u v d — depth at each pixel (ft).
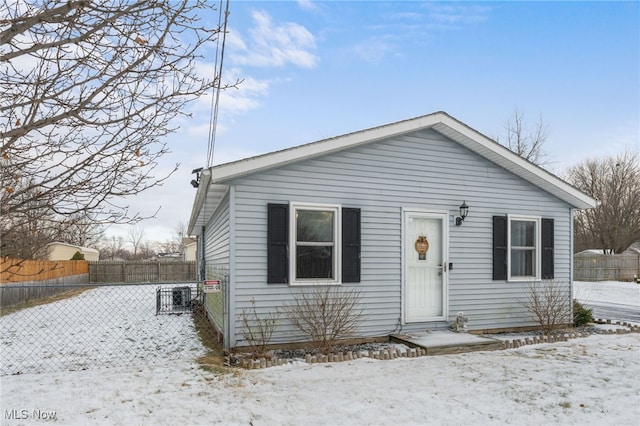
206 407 14.64
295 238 23.98
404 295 26.37
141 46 9.59
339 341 23.82
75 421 13.38
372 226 25.84
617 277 80.64
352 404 15.03
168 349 24.14
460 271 28.14
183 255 146.82
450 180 28.19
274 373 18.75
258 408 14.60
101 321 35.47
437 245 27.86
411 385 17.17
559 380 18.02
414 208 27.02
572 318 31.30
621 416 14.26
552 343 25.91
